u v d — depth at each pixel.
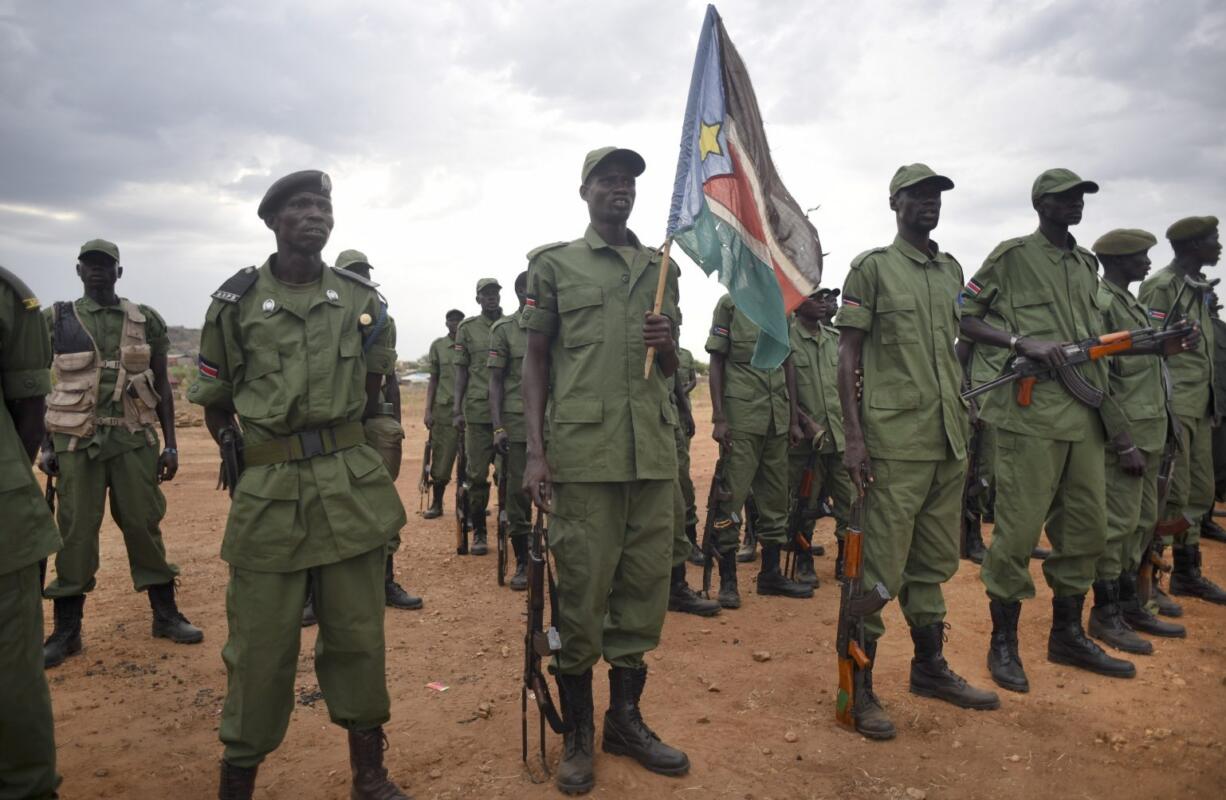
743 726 3.91
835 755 3.61
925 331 4.00
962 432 4.11
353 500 3.00
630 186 3.54
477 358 7.70
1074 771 3.48
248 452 2.98
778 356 3.84
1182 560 6.17
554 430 3.49
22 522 2.64
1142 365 5.27
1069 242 4.75
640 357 3.46
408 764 3.54
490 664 4.82
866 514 4.02
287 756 3.66
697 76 3.70
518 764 3.54
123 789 3.39
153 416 5.17
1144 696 4.25
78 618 4.93
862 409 4.03
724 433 5.95
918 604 4.20
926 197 4.06
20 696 2.63
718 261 3.66
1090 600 6.04
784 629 5.45
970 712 4.06
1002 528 4.51
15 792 2.68
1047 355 4.36
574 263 3.52
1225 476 7.04
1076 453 4.51
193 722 4.04
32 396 2.84
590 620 3.38
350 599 3.03
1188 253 5.91
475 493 7.79
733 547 6.00
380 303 3.31
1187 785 3.37
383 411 3.36
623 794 3.30
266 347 2.96
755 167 3.77
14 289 2.77
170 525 8.69
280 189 2.96
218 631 5.40
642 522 3.51
